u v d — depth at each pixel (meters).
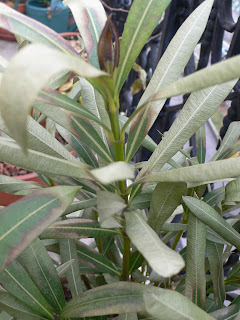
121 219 0.30
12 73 0.16
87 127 0.31
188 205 0.31
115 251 0.49
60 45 0.25
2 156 0.25
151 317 0.31
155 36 0.64
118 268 0.46
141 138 0.31
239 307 0.33
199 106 0.30
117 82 0.26
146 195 0.37
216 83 0.18
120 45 0.26
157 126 0.65
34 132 0.30
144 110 0.31
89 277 0.51
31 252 0.33
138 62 0.82
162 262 0.20
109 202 0.23
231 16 0.46
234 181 0.30
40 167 0.26
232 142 0.40
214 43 0.50
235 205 0.40
